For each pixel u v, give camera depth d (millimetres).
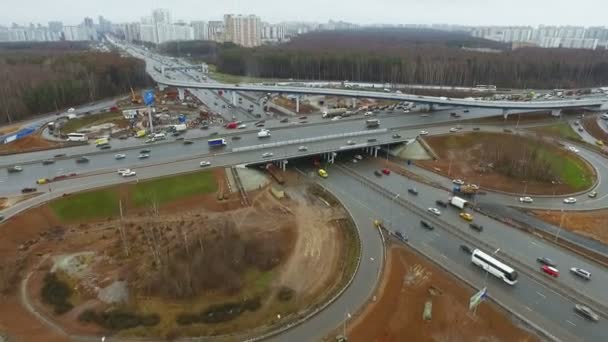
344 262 71938
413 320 57781
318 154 119625
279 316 58625
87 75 194375
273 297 62750
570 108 167875
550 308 60156
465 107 165625
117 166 101875
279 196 94812
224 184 96750
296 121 151000
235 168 102562
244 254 71375
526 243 77312
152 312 58812
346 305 60875
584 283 65938
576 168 114000
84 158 105750
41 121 152250
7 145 120562
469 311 59375
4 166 101375
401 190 101125
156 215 84688
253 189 97938
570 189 102125
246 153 111688
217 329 56094
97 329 55594
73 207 84250
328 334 55406
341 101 197750
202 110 181000
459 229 81750
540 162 109375
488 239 78438
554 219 87625
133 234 77000
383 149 131375
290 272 68875
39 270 66688
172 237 75438
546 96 198750
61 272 66000
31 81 170875
